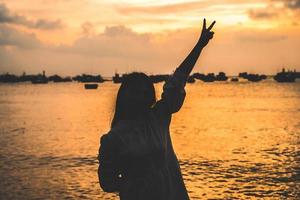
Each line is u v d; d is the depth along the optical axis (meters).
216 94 133.62
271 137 36.78
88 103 93.75
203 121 52.72
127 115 3.46
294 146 30.89
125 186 3.35
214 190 17.33
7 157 26.23
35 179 19.39
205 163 23.77
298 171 21.00
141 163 3.32
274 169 21.67
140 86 3.47
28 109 76.19
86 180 19.06
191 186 18.03
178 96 3.65
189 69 3.80
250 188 17.53
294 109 72.19
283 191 16.94
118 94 3.52
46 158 25.75
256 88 184.62
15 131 42.53
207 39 3.87
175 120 54.38
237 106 81.88
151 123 3.47
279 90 158.50
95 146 31.20
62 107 81.19
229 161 24.44
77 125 48.16
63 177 19.75
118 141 3.33
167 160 3.46
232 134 39.12
